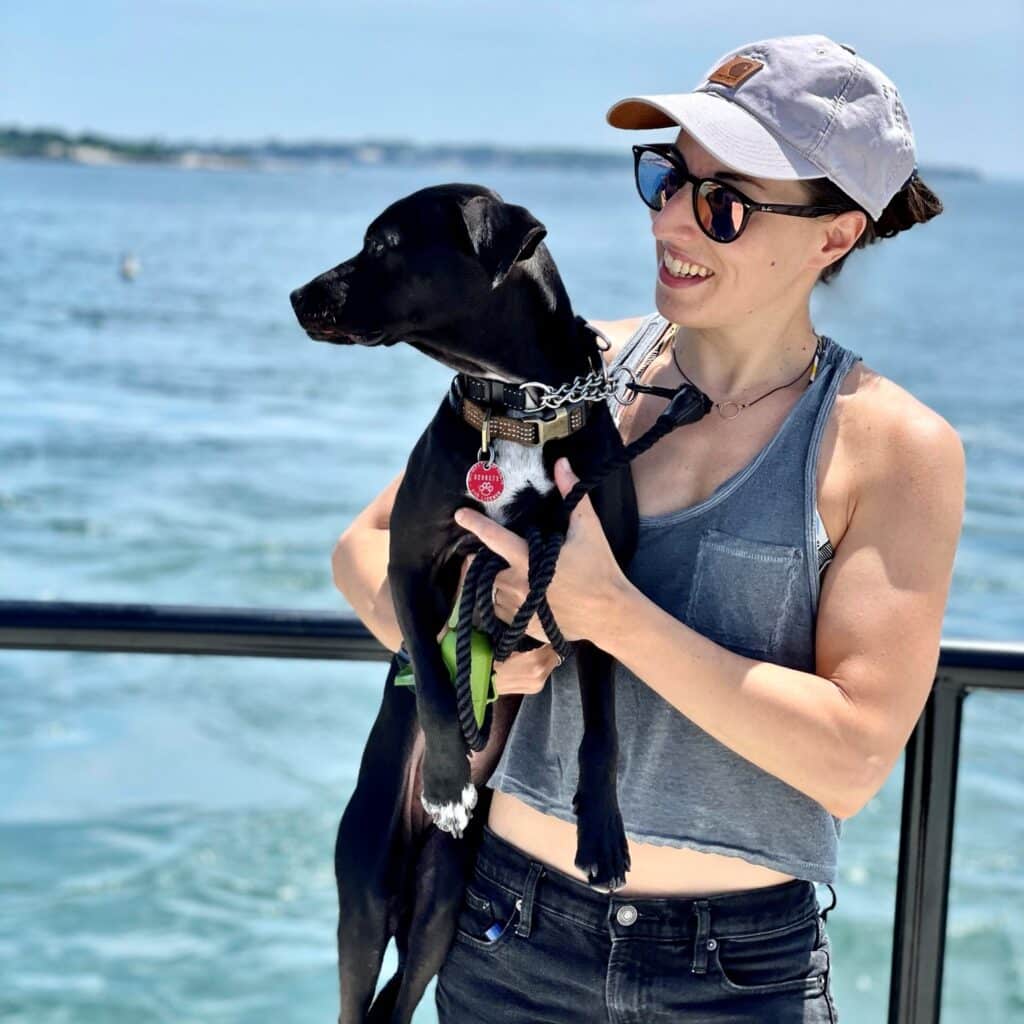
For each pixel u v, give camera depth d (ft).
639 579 6.42
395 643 6.92
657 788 6.26
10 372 61.52
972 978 16.90
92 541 38.83
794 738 5.88
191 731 24.64
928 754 6.90
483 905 6.52
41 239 139.44
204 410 55.67
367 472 46.93
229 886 18.66
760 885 6.24
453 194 6.07
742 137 6.00
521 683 6.34
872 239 6.55
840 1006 15.93
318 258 129.70
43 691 26.48
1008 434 57.36
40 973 16.34
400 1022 6.84
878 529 6.09
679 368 6.79
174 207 243.60
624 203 358.43
